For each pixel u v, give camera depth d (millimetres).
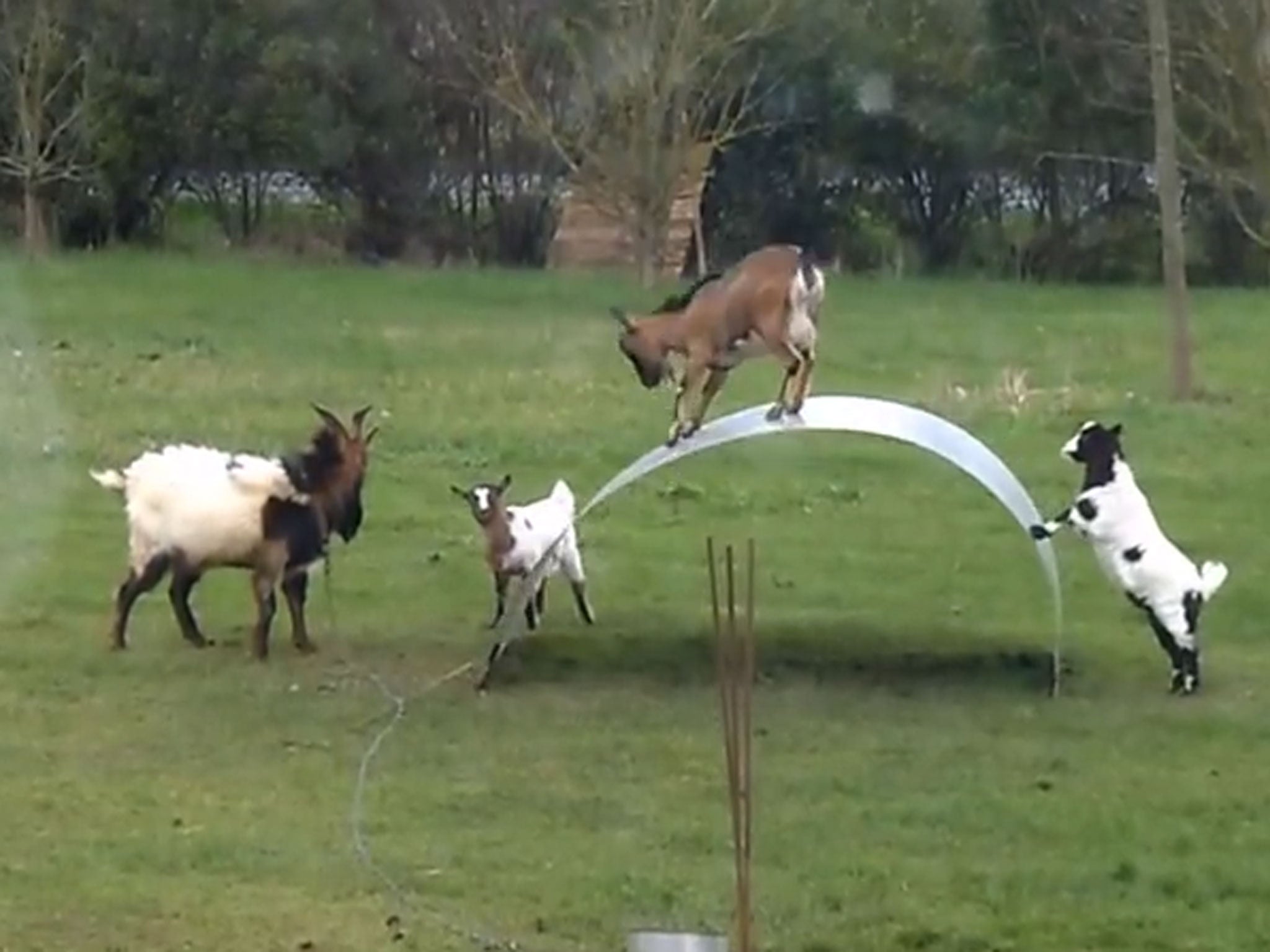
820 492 17703
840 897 8719
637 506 17188
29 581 14250
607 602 13914
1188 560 12812
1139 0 36844
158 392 22562
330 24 37156
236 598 13781
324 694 11766
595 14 35375
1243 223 34469
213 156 37531
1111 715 11539
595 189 35250
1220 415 21984
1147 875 9008
